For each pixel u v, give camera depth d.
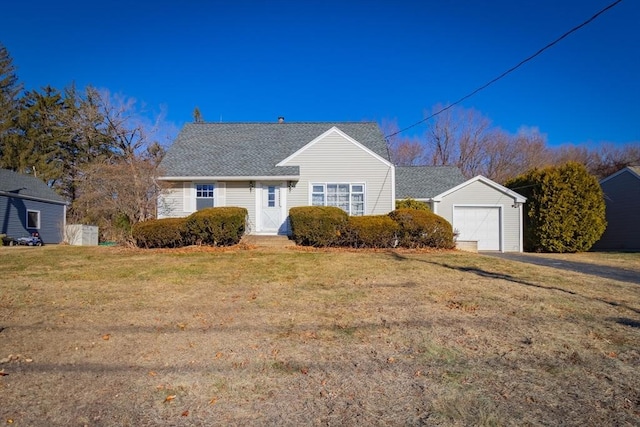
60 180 33.69
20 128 35.69
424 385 3.80
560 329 5.40
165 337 5.06
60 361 4.30
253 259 11.30
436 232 14.47
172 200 18.05
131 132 30.62
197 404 3.44
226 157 19.02
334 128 18.25
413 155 43.12
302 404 3.45
